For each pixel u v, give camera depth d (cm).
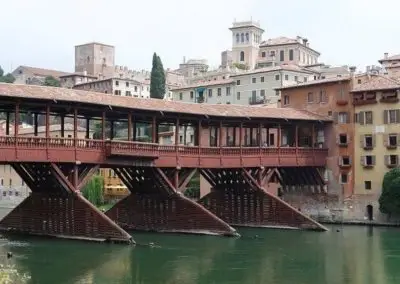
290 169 7969
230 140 8994
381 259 4916
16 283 3734
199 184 9900
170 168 6381
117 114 6212
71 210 5500
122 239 5291
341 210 7650
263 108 7431
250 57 19938
